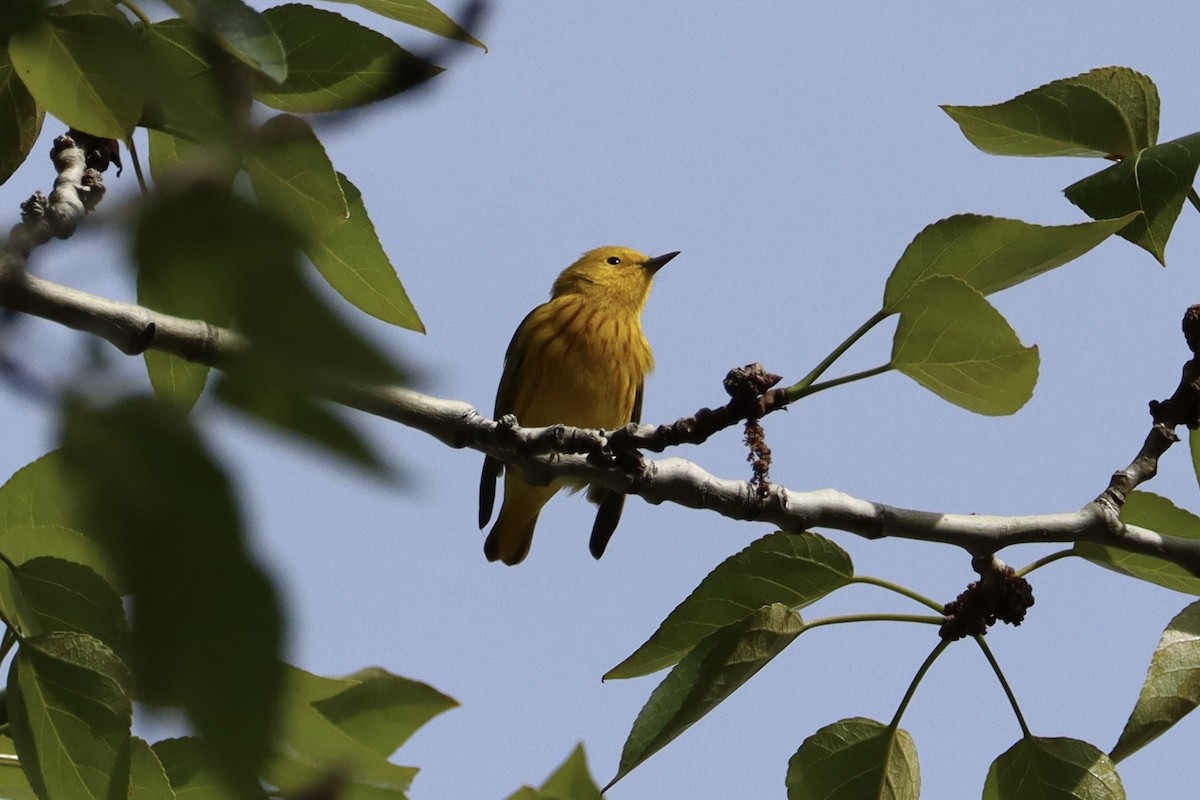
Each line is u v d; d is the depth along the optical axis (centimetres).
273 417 177
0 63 695
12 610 535
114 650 508
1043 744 789
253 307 178
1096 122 838
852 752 795
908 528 823
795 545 790
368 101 595
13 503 557
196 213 182
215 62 286
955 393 754
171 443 180
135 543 175
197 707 170
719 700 752
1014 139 859
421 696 692
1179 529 848
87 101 351
